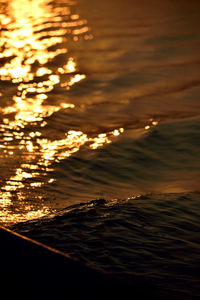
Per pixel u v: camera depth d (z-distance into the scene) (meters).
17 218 10.09
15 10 50.56
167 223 9.90
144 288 5.27
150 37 35.69
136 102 20.48
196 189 12.11
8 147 14.63
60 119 17.81
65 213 10.19
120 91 22.22
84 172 13.05
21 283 5.45
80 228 9.48
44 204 10.90
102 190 11.96
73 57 29.52
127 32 37.84
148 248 8.79
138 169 13.48
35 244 6.07
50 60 28.70
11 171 12.76
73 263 5.68
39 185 12.00
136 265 8.17
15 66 26.91
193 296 7.29
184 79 24.58
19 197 11.21
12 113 18.16
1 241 6.18
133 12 48.19
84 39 35.34
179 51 31.27
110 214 10.21
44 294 5.26
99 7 51.81
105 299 5.08
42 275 5.54
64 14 47.72
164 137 15.80
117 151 14.67
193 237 9.35
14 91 21.53
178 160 14.14
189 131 16.23
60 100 20.42
